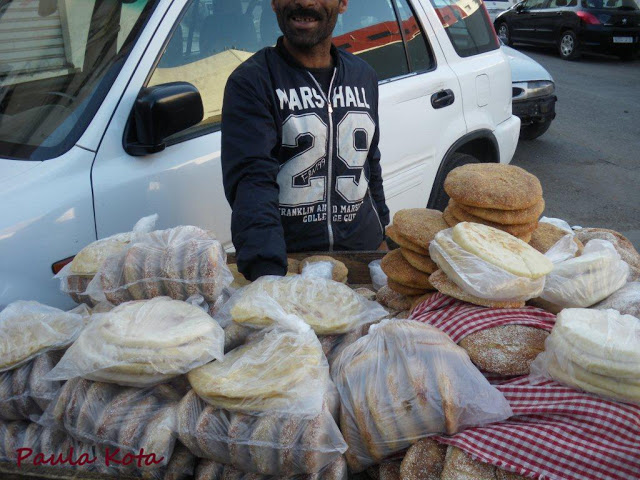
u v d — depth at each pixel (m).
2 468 1.44
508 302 1.66
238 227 2.01
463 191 1.86
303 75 2.27
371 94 2.46
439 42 4.11
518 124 4.81
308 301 1.70
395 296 2.04
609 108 10.34
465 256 1.66
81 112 2.63
